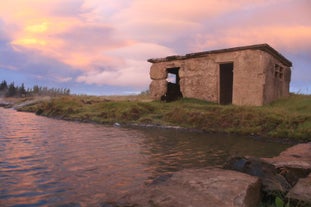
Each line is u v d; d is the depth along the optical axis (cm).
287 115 1402
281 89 2180
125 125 1675
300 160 621
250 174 521
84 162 755
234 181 446
